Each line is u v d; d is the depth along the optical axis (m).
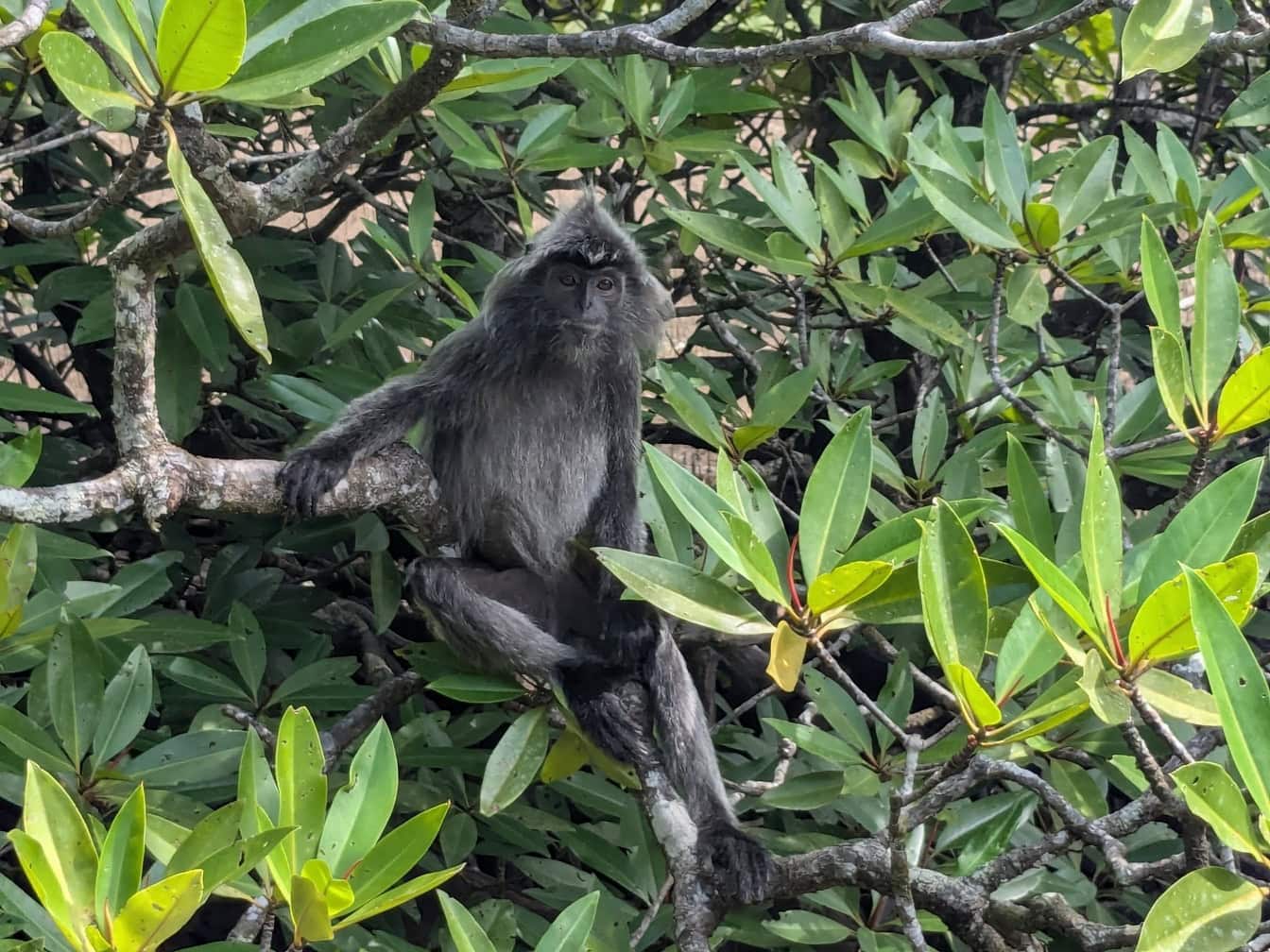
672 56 2.83
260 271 4.66
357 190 5.09
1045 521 3.50
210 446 5.59
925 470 4.29
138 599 3.82
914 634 4.46
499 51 2.85
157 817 2.77
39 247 4.61
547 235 4.77
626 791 3.94
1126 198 4.04
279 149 6.46
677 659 4.19
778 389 4.05
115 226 4.61
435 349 4.68
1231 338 2.95
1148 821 3.01
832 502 2.85
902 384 5.76
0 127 4.11
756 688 5.17
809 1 6.93
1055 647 2.61
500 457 4.73
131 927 2.11
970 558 2.52
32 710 3.38
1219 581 2.28
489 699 3.75
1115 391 3.74
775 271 4.54
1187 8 2.69
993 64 6.02
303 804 2.48
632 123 5.07
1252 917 2.16
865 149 5.14
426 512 4.14
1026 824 3.93
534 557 4.79
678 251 5.55
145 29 2.39
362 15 2.42
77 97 2.25
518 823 3.82
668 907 3.72
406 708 4.21
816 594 2.65
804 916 3.44
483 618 3.98
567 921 2.69
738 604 2.83
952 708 3.66
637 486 4.85
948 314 4.21
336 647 5.08
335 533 4.59
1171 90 6.67
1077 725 3.64
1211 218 3.01
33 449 3.24
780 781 3.94
